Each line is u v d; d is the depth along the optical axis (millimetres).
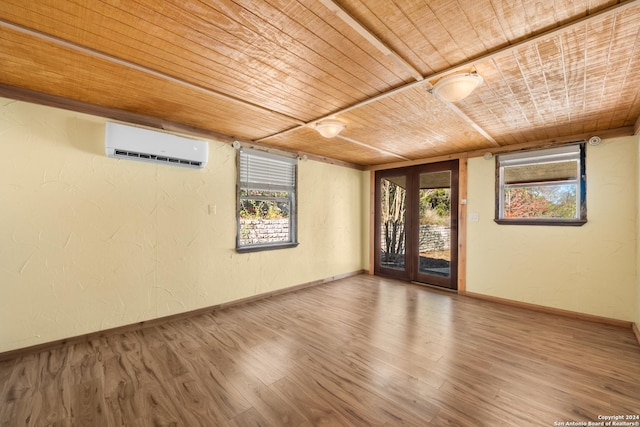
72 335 2518
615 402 1780
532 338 2703
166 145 2871
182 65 1896
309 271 4617
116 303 2746
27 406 1716
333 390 1894
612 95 2248
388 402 1775
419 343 2586
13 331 2262
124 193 2787
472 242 4109
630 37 1513
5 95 2211
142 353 2369
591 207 3197
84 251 2572
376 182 5500
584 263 3232
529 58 1743
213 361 2250
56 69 1952
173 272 3111
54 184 2428
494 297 3881
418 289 4469
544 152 3506
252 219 4000
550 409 1720
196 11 1378
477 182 4086
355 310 3477
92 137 2600
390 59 1795
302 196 4496
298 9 1358
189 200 3230
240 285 3699
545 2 1298
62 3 1317
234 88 2229
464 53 1729
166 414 1662
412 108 2574
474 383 1979
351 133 3365
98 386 1917
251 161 3846
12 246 2258
